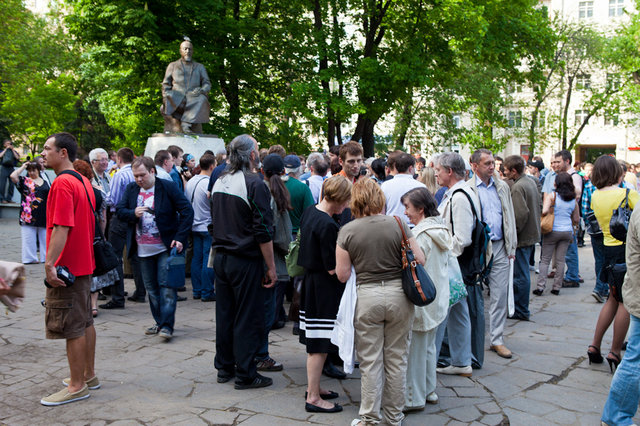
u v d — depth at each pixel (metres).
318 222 3.99
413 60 15.84
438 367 5.00
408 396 4.07
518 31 17.02
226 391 4.42
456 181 4.93
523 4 17.36
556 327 6.58
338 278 3.73
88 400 4.20
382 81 15.99
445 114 25.69
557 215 8.24
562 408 4.18
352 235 3.67
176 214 5.96
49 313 4.12
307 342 4.03
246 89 18.27
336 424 3.82
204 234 7.66
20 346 5.54
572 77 34.84
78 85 31.20
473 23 15.28
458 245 4.76
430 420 3.95
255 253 4.44
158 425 3.77
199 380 4.66
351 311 3.71
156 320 5.99
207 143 11.54
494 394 4.45
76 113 29.84
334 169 6.80
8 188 19.16
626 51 32.50
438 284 4.04
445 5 15.01
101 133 31.89
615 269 4.79
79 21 15.05
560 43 32.97
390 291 3.62
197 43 15.77
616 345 4.89
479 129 27.09
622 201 5.14
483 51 16.48
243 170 4.51
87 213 4.22
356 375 4.86
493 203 5.50
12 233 14.80
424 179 6.68
